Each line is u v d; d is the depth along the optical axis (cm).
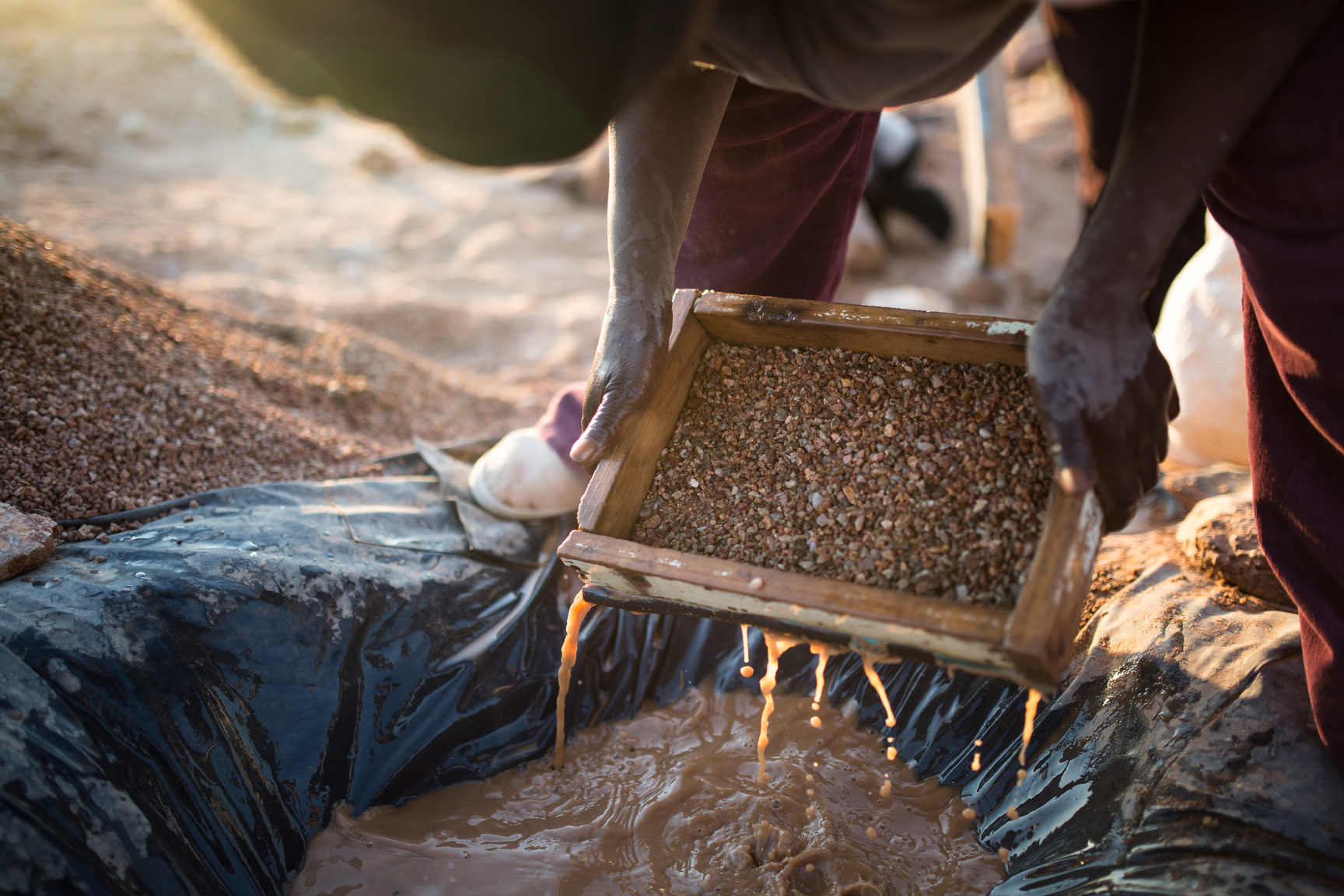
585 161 458
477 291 347
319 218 418
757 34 107
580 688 149
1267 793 118
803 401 129
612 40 95
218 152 494
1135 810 123
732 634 154
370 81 95
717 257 149
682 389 130
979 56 109
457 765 141
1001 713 139
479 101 95
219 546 139
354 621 141
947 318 123
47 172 419
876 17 103
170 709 126
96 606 127
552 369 266
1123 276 107
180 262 334
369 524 153
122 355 166
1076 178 505
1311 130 105
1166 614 136
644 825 134
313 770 134
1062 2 117
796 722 146
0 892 109
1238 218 112
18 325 158
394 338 282
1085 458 105
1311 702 121
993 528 116
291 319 240
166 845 120
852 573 116
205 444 162
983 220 353
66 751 117
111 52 540
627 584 118
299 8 93
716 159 140
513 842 133
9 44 506
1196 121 104
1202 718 125
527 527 162
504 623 150
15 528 133
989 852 131
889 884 127
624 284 125
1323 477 116
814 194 145
